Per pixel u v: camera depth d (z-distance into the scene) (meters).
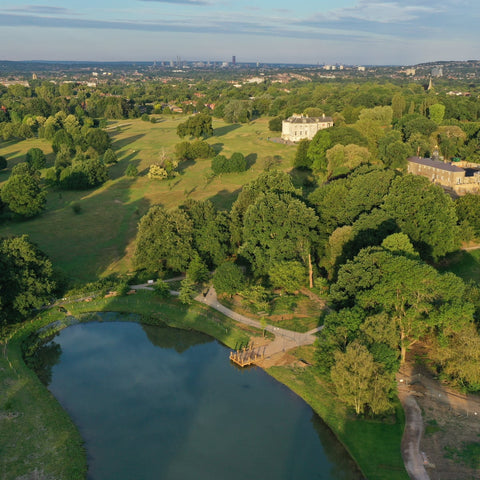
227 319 103.81
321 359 80.94
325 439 71.44
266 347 93.56
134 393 82.44
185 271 122.75
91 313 108.81
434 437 68.06
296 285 108.75
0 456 64.69
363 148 186.62
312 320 101.50
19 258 102.06
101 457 67.62
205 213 130.75
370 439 68.88
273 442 70.94
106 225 160.75
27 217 167.38
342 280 90.06
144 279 122.00
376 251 89.31
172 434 72.56
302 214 115.50
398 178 118.12
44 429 71.44
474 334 74.69
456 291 78.56
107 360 92.75
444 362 78.69
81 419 75.56
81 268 127.94
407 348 88.00
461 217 122.44
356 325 79.88
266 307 104.56
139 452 68.69
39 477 62.16
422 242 109.62
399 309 82.88
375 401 70.69
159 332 102.62
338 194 127.62
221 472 65.19
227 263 110.75
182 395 81.75
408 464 63.94
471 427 69.38
